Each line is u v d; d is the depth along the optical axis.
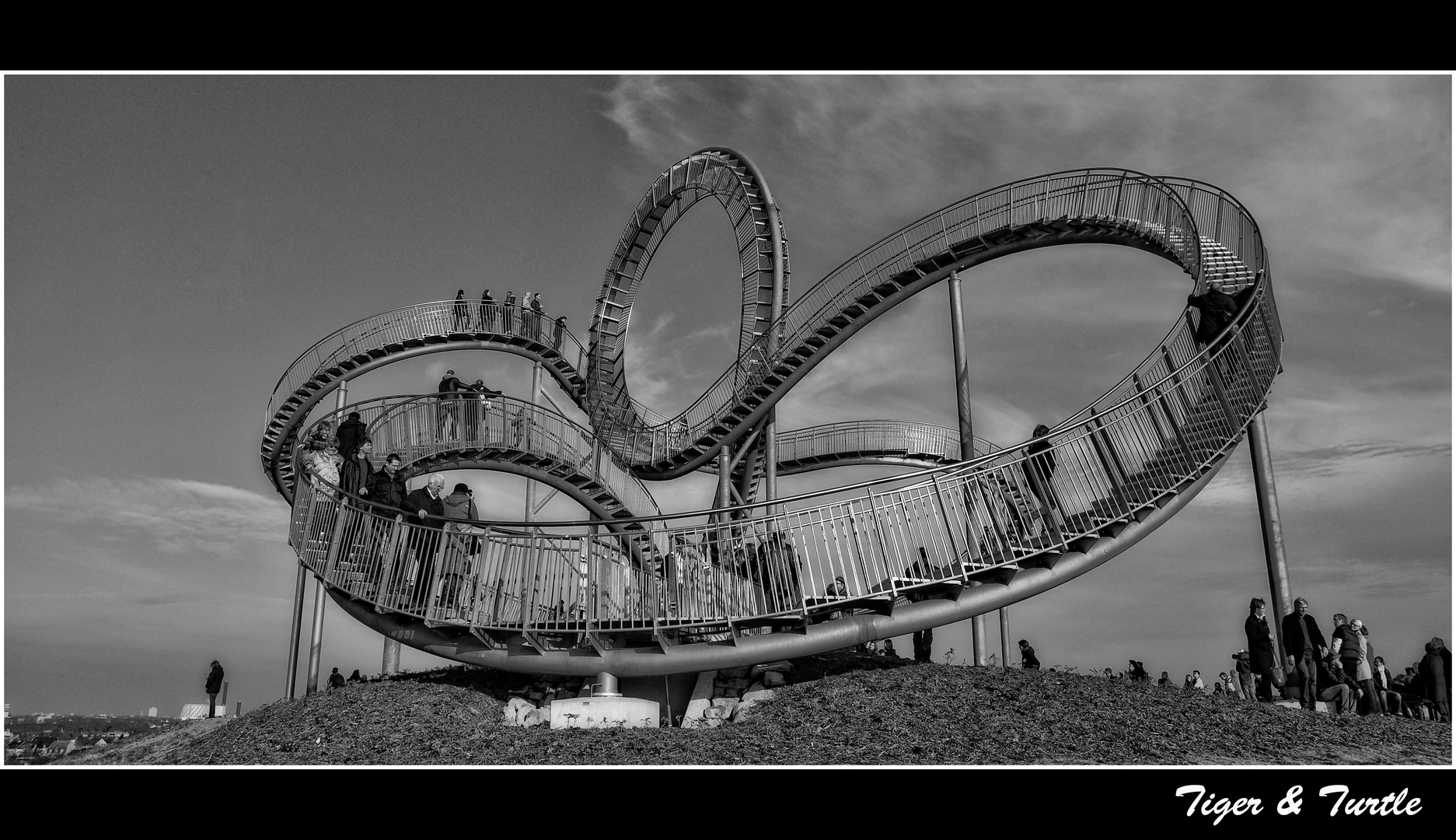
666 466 25.98
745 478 26.23
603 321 31.58
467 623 14.41
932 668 14.26
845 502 13.43
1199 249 16.23
